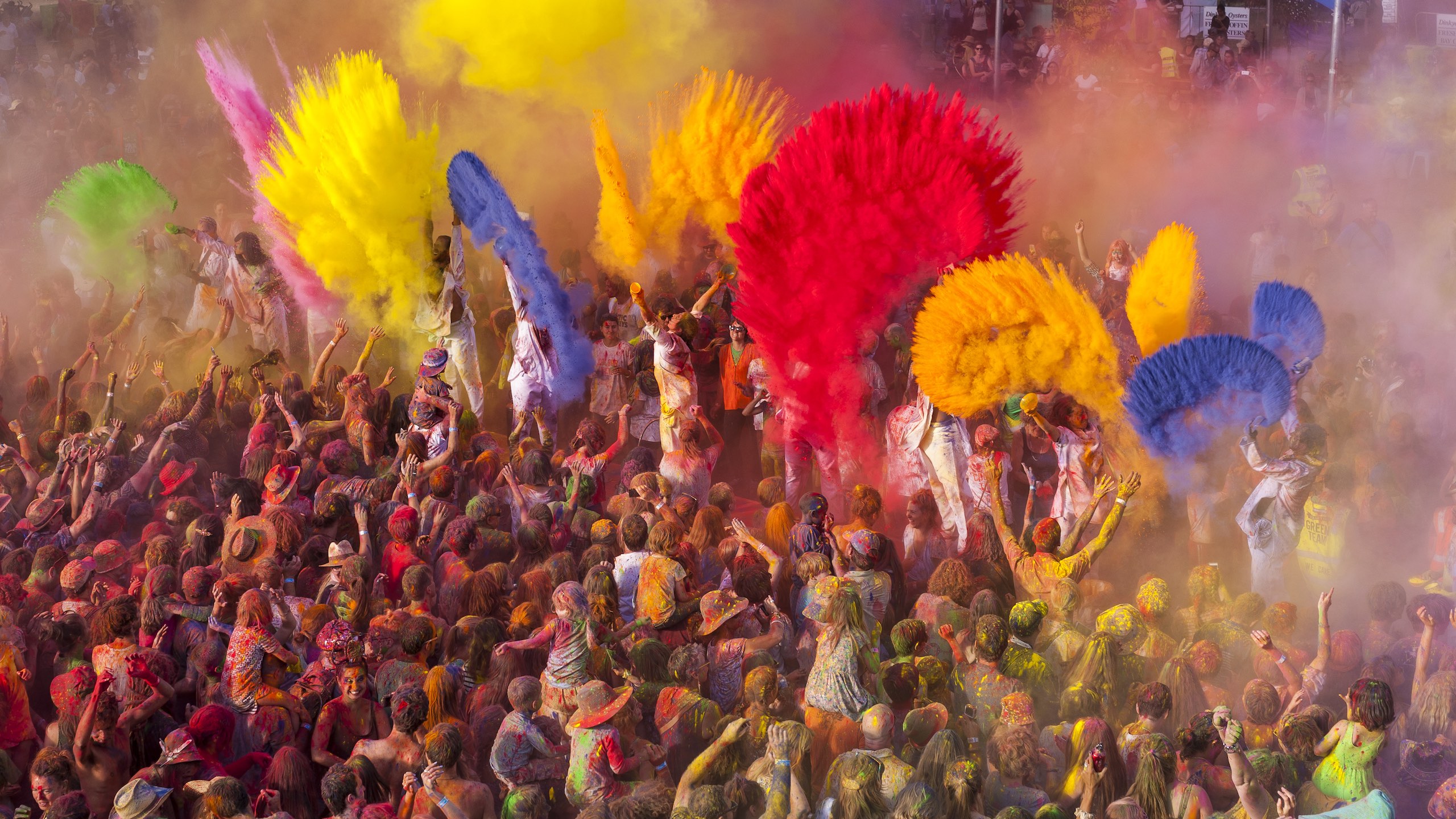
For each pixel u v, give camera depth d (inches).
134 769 235.3
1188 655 265.1
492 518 329.4
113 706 231.6
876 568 301.7
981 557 322.7
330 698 255.4
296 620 276.8
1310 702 250.1
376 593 301.6
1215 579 296.0
